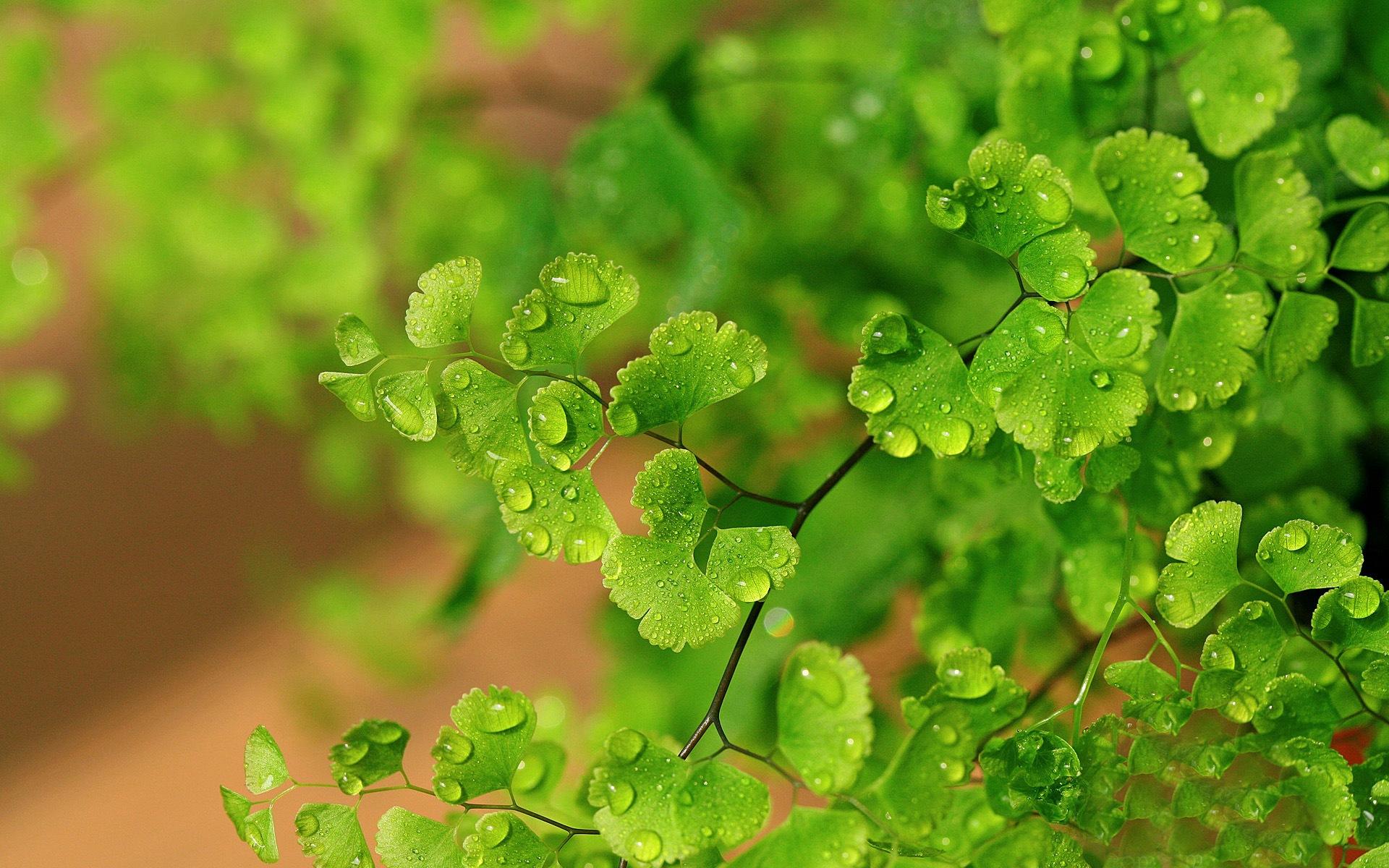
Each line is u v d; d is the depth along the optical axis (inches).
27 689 52.2
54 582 56.4
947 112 20.9
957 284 23.9
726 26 37.4
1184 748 17.9
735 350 17.8
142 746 49.0
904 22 22.5
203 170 33.9
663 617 17.8
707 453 24.8
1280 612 19.4
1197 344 18.2
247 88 33.6
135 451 61.2
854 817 17.8
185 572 55.9
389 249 35.2
